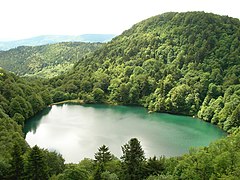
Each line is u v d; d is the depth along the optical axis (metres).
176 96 180.62
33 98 168.75
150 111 183.62
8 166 64.94
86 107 193.88
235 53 196.12
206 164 60.28
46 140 123.56
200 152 66.12
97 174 61.84
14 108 142.12
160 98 186.50
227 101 158.88
